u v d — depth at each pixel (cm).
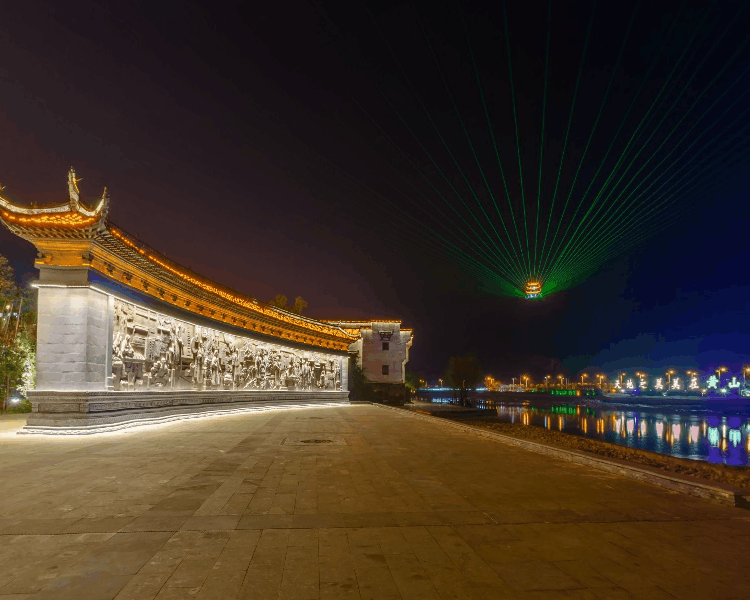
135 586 492
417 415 2997
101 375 1922
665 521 739
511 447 1603
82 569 535
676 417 9231
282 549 607
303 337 4216
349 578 520
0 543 620
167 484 969
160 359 2458
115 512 765
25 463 1198
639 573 541
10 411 3080
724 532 686
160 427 2206
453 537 660
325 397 4500
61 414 1778
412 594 482
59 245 1811
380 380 6762
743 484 1608
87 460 1249
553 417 8581
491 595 482
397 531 685
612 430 6369
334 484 990
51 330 1806
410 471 1147
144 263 2198
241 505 816
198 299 2811
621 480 1049
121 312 2109
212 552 593
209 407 2945
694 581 520
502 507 816
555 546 626
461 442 1731
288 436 1861
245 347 3453
